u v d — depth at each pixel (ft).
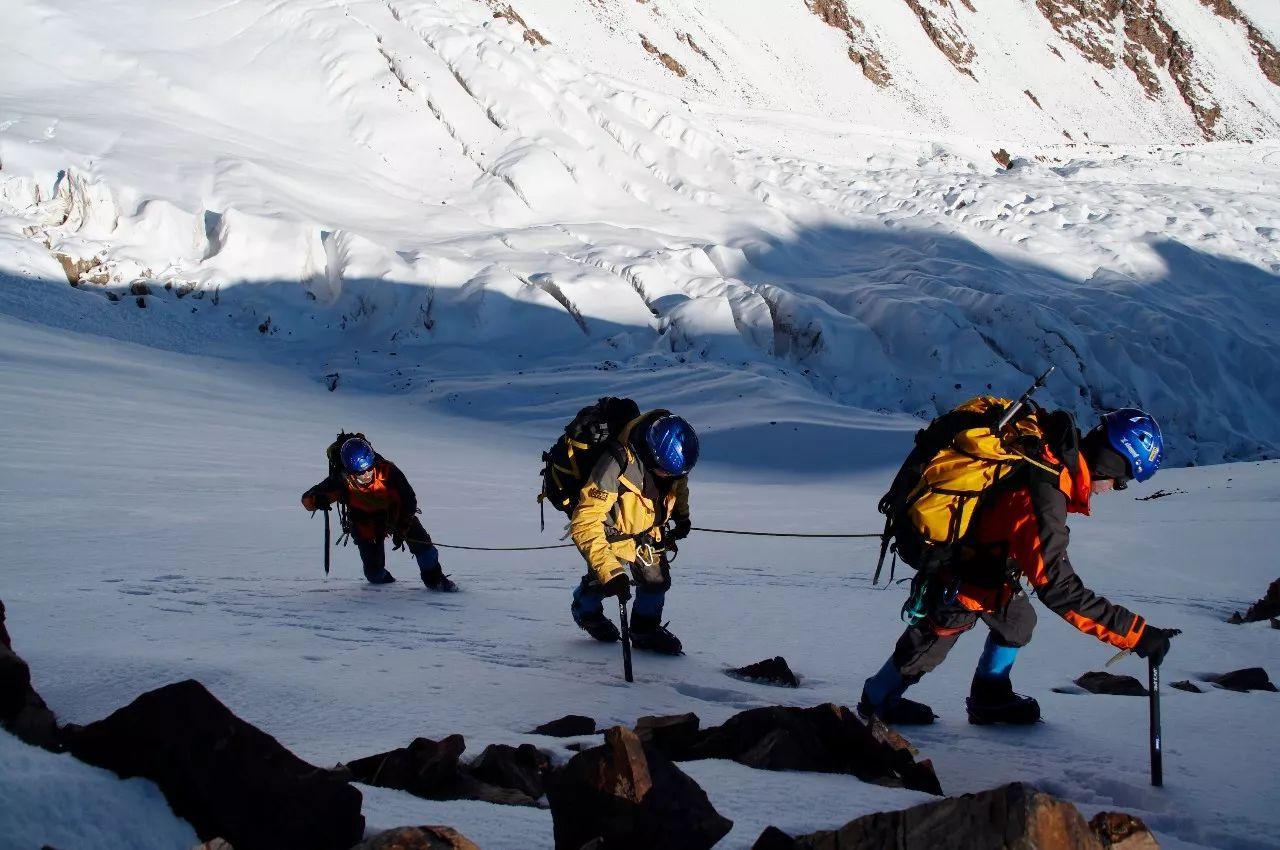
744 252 161.27
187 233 132.16
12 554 29.17
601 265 140.15
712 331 126.82
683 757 12.78
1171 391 137.69
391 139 166.40
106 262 124.57
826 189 195.93
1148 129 385.70
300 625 21.56
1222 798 12.60
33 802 6.42
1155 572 30.30
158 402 81.87
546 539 38.06
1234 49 444.96
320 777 7.70
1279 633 22.80
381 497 26.84
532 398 107.04
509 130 173.78
